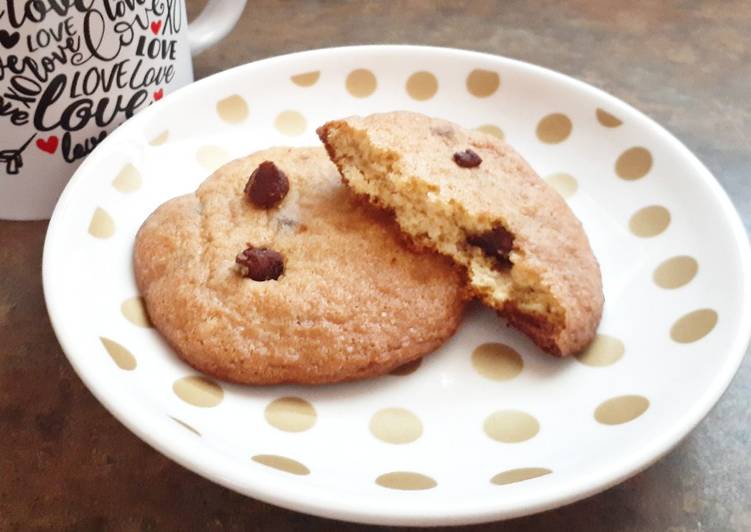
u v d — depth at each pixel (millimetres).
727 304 219
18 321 233
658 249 245
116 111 248
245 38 337
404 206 234
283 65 278
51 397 218
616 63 339
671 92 326
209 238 228
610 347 225
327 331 212
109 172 241
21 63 224
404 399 214
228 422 202
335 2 361
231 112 271
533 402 215
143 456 208
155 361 210
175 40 256
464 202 228
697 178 248
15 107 231
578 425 208
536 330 224
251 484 178
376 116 251
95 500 200
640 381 214
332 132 244
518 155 256
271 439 201
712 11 368
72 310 207
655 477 208
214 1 290
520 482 185
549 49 344
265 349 210
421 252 231
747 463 212
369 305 218
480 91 285
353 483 190
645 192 258
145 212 247
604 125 271
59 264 214
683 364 212
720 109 319
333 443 203
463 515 177
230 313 213
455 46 342
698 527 200
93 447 209
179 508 199
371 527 199
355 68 284
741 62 343
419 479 196
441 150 246
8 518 196
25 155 241
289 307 214
